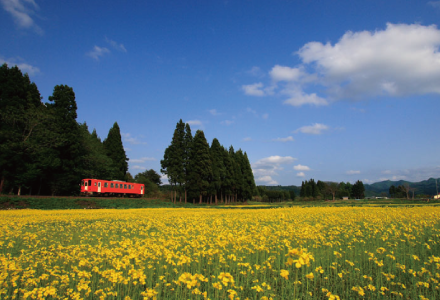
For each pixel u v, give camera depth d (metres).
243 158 77.00
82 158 51.06
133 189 54.12
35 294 6.03
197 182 58.56
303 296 7.10
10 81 41.16
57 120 45.38
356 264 9.24
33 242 13.14
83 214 27.28
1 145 36.91
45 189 47.47
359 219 18.97
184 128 61.88
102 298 6.22
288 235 11.70
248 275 7.92
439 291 7.27
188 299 6.65
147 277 8.09
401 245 10.66
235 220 20.66
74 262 9.23
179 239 12.36
